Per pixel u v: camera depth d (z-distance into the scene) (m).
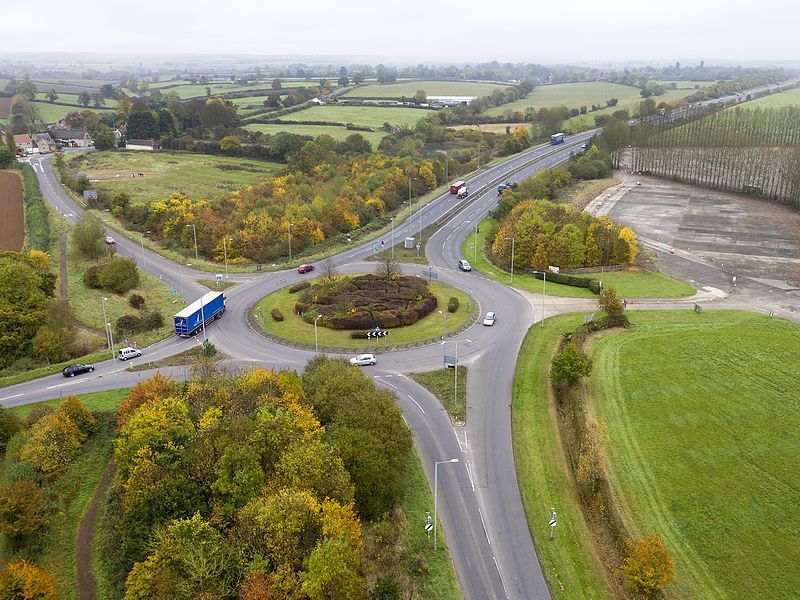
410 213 198.00
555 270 142.38
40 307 111.31
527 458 79.81
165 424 69.81
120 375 98.44
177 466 64.94
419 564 62.62
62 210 191.62
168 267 153.50
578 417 85.19
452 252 162.75
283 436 66.31
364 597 55.94
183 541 54.81
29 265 121.81
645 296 130.88
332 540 54.09
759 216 189.38
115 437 78.44
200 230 167.00
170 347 109.88
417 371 101.00
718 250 160.50
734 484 74.12
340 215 181.50
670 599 58.84
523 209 166.12
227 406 76.56
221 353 107.44
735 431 83.75
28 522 63.59
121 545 61.34
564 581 61.66
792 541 65.75
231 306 129.38
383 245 168.88
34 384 95.25
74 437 76.44
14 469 71.44
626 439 82.62
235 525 60.09
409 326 117.25
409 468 77.31
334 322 115.75
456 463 78.81
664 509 70.56
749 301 127.94
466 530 68.12
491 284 140.50
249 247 160.62
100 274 134.75
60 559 63.81
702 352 104.62
